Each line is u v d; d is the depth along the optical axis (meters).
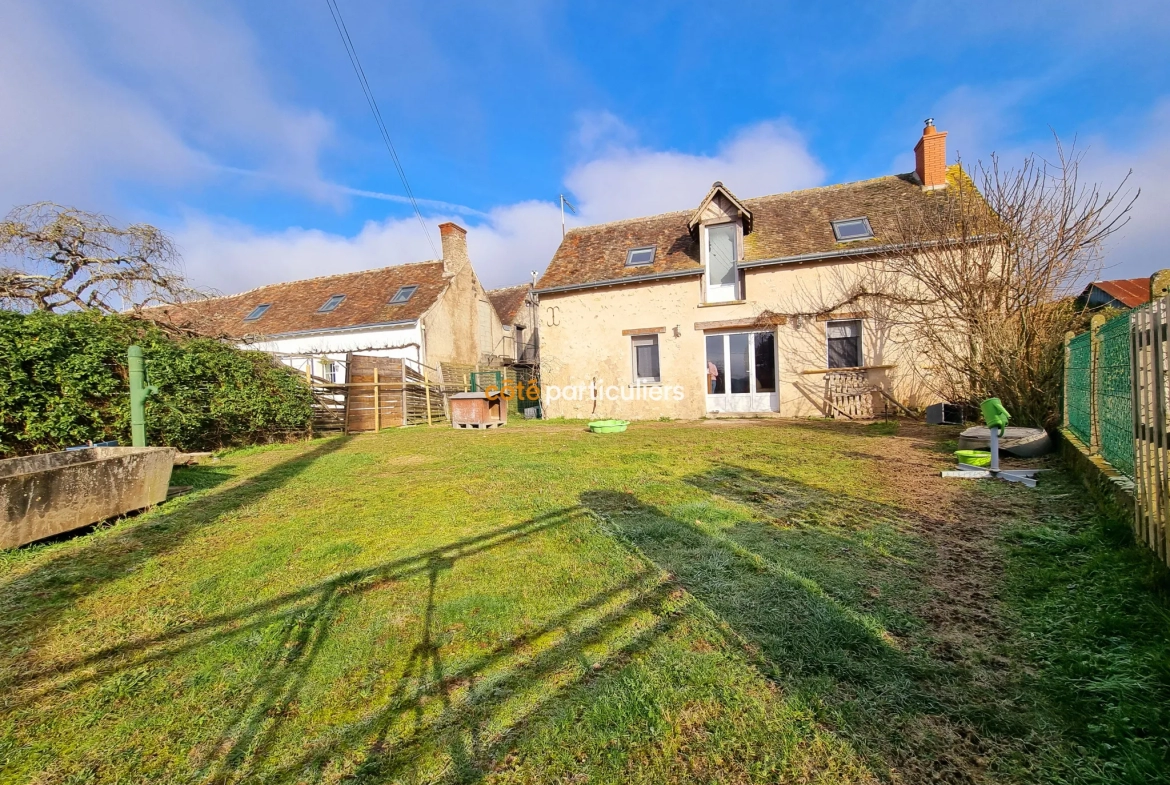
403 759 1.66
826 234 12.06
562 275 14.20
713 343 12.91
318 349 17.56
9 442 5.64
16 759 1.71
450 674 2.09
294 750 1.73
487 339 21.69
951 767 1.54
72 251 10.15
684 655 2.13
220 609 2.74
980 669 1.97
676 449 7.23
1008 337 7.28
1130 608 2.24
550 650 2.22
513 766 1.62
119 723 1.88
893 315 11.05
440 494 5.05
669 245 13.87
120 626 2.58
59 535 3.99
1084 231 7.11
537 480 5.42
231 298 21.39
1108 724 1.64
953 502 4.12
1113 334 3.71
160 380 7.28
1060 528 3.35
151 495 4.70
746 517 3.89
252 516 4.50
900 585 2.68
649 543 3.40
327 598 2.82
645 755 1.63
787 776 1.53
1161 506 2.40
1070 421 5.67
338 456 7.93
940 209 10.20
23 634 2.51
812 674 1.98
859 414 11.27
